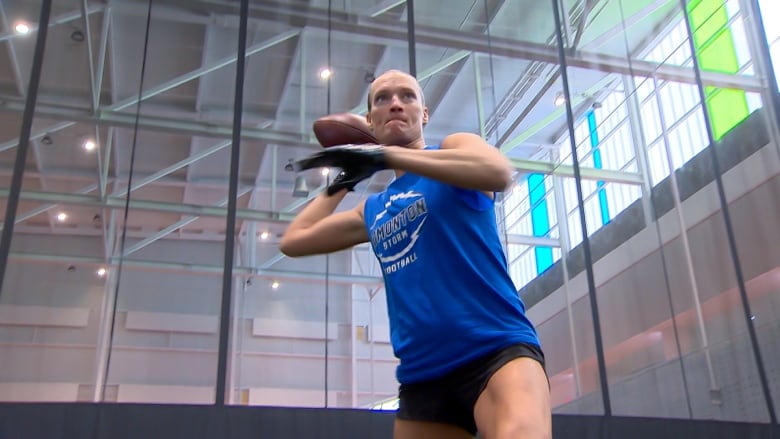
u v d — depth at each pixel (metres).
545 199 8.83
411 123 1.27
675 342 7.35
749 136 7.21
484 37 7.84
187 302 8.59
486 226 1.18
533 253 8.68
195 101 8.53
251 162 8.88
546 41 8.08
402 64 8.05
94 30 8.02
